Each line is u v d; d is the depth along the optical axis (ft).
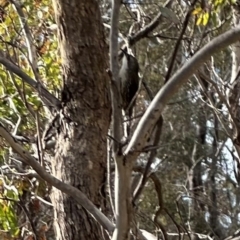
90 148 16.08
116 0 11.06
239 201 37.60
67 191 11.56
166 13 12.28
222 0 17.87
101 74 16.30
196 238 24.00
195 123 45.70
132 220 11.01
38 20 20.89
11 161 19.79
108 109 16.44
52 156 16.83
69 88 16.29
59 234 16.03
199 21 17.02
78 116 16.17
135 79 16.85
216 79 22.26
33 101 20.45
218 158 43.11
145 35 17.49
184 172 42.32
